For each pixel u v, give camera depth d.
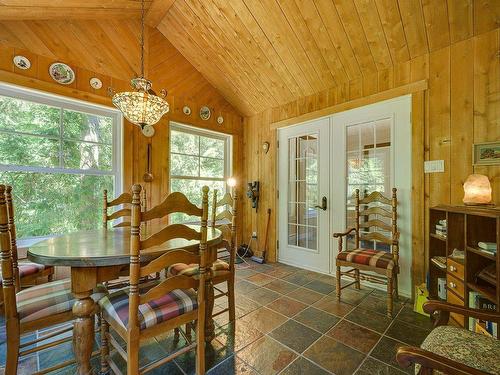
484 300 1.49
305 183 3.31
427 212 2.25
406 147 2.40
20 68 2.20
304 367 1.44
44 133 2.42
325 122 3.08
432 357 0.75
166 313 1.20
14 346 1.14
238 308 2.15
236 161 4.04
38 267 1.88
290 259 3.46
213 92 3.74
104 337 1.37
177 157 3.45
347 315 2.03
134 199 1.06
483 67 1.98
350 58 2.58
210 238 1.53
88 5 2.33
